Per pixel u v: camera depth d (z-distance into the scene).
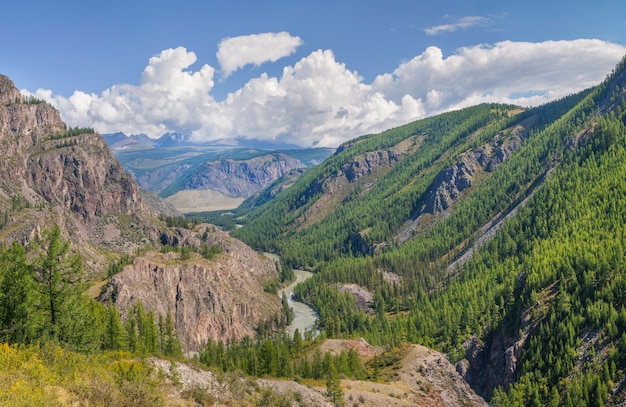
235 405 50.44
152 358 55.88
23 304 51.75
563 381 128.38
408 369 108.50
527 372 138.75
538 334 148.12
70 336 55.44
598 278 153.25
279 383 72.69
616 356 122.56
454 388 108.06
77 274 57.25
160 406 39.03
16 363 36.38
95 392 35.12
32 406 29.56
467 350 173.62
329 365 101.06
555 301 153.50
